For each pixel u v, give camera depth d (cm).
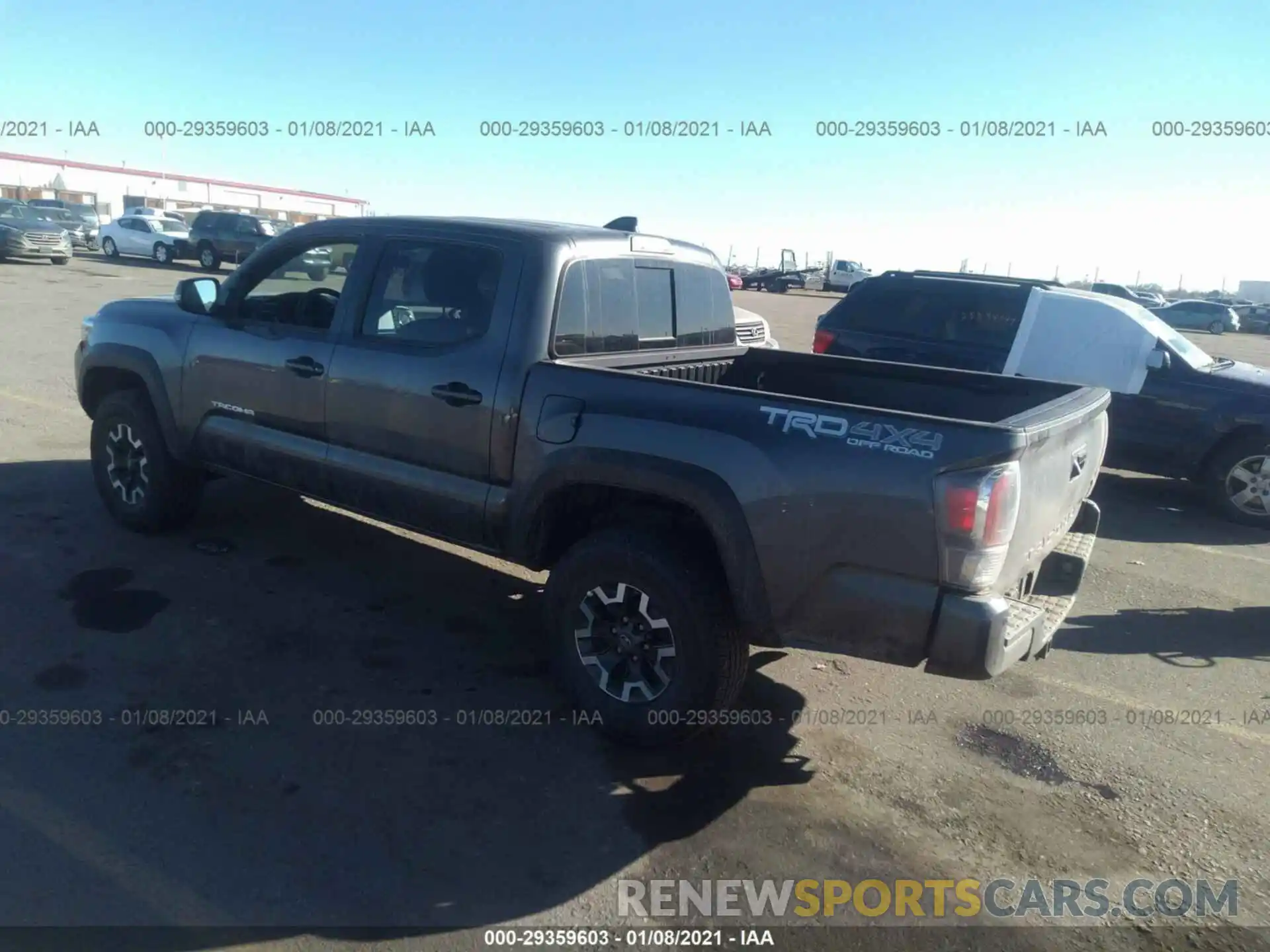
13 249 2497
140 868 300
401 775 359
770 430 351
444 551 595
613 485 378
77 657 429
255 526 613
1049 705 450
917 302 923
